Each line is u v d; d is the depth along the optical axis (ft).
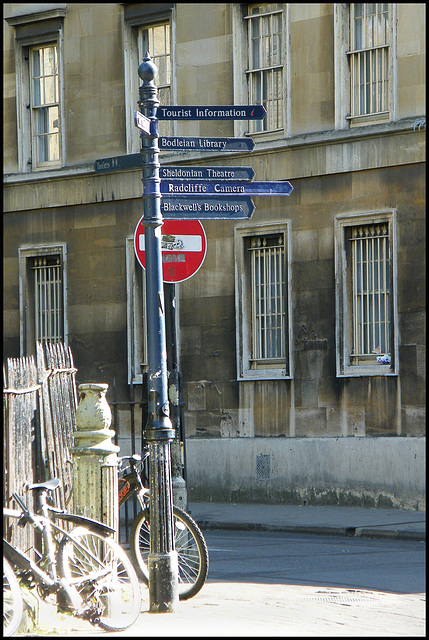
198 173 41.04
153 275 36.99
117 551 34.40
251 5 89.86
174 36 93.25
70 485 40.24
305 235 85.20
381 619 36.27
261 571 49.19
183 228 48.37
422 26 79.82
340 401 82.58
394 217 80.48
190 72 92.32
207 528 73.77
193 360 90.48
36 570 32.45
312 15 85.61
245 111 40.16
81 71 99.09
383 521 70.59
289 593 41.88
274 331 87.51
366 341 82.58
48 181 100.12
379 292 81.97
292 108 86.43
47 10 100.53
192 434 90.17
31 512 33.63
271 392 86.17
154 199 37.32
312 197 84.94
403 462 78.23
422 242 79.15
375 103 83.10
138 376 94.84
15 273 102.17
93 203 97.55
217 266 89.71
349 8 84.23
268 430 86.17
